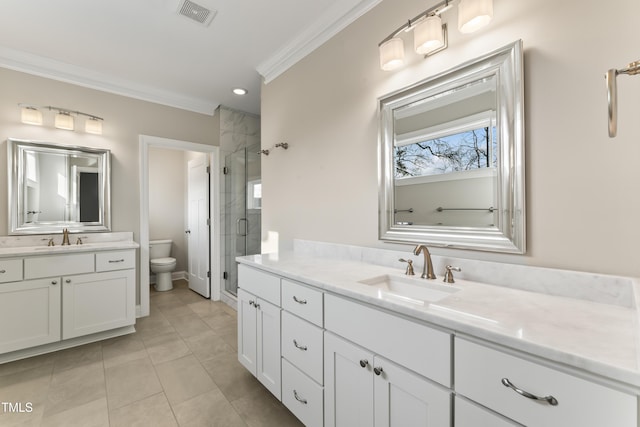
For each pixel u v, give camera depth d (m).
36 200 2.46
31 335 2.07
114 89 2.85
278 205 2.49
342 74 1.88
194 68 2.61
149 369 1.97
